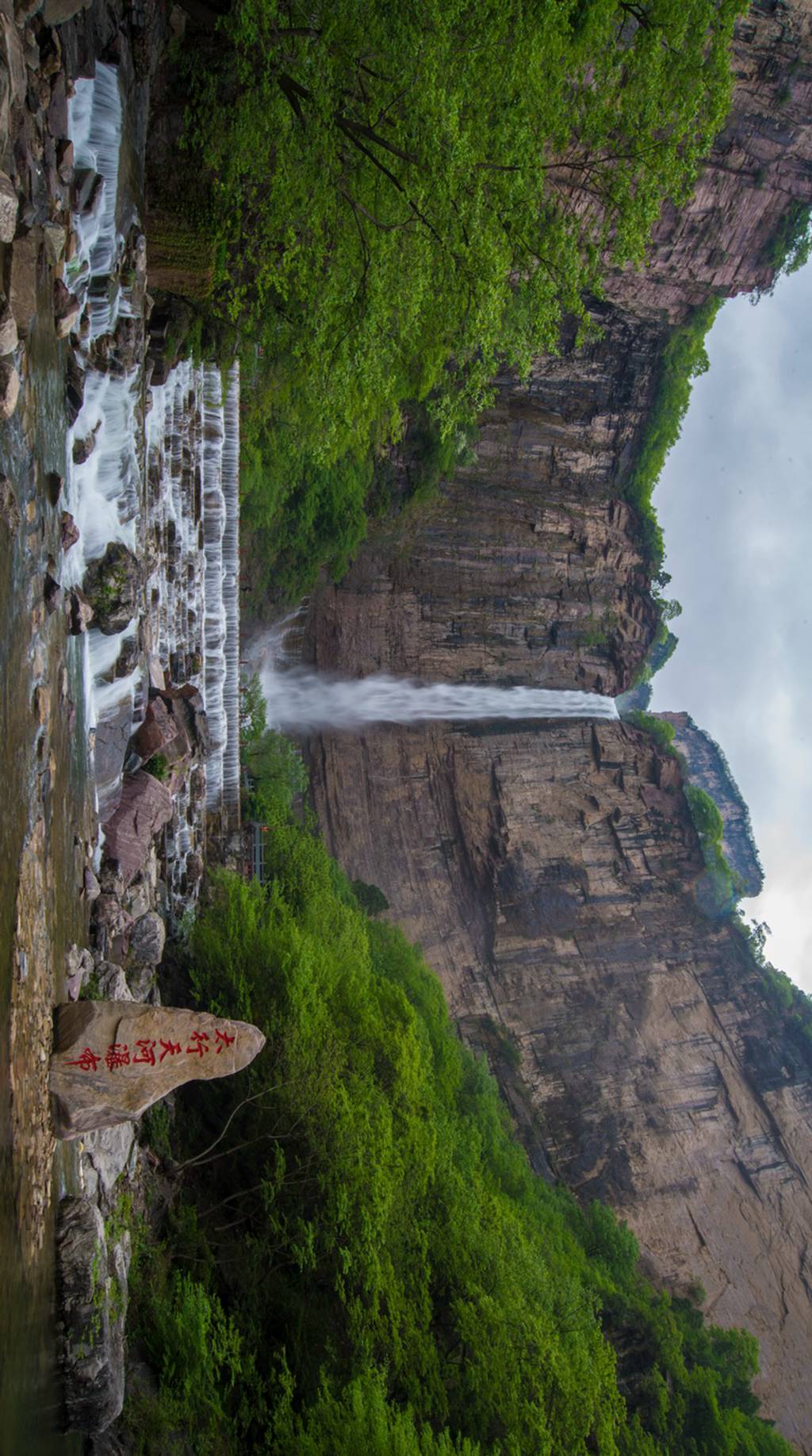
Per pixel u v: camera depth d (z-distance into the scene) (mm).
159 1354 15734
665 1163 55062
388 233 16578
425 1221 23641
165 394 20469
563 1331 25188
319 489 43188
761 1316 50312
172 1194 18953
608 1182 53406
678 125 16438
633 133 16562
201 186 17625
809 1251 54125
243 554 41750
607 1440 22562
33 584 9922
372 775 58688
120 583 14203
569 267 17031
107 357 14281
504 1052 55312
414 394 23531
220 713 26609
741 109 39812
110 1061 10828
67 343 11883
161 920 18281
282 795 39438
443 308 17406
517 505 58969
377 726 59219
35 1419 9398
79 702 13352
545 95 15766
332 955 29453
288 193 16516
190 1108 21344
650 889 64438
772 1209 55344
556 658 63344
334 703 57594
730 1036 61781
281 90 15586
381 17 14711
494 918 60000
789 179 42375
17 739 9055
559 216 17438
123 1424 13859
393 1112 24797
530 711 64125
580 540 61094
